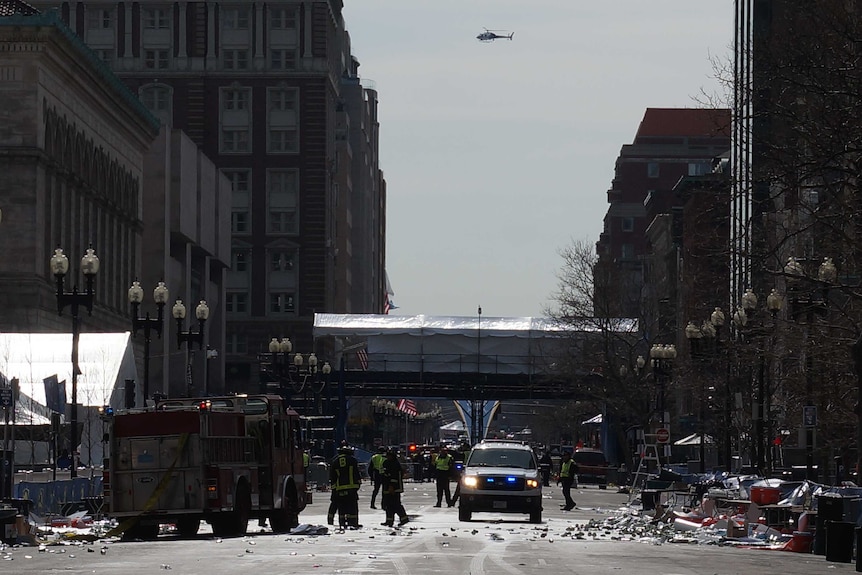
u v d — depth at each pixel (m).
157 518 133.62
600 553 111.81
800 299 173.12
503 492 169.62
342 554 104.75
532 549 114.38
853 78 147.25
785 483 151.50
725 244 174.00
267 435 146.62
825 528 120.56
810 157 150.62
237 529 139.38
